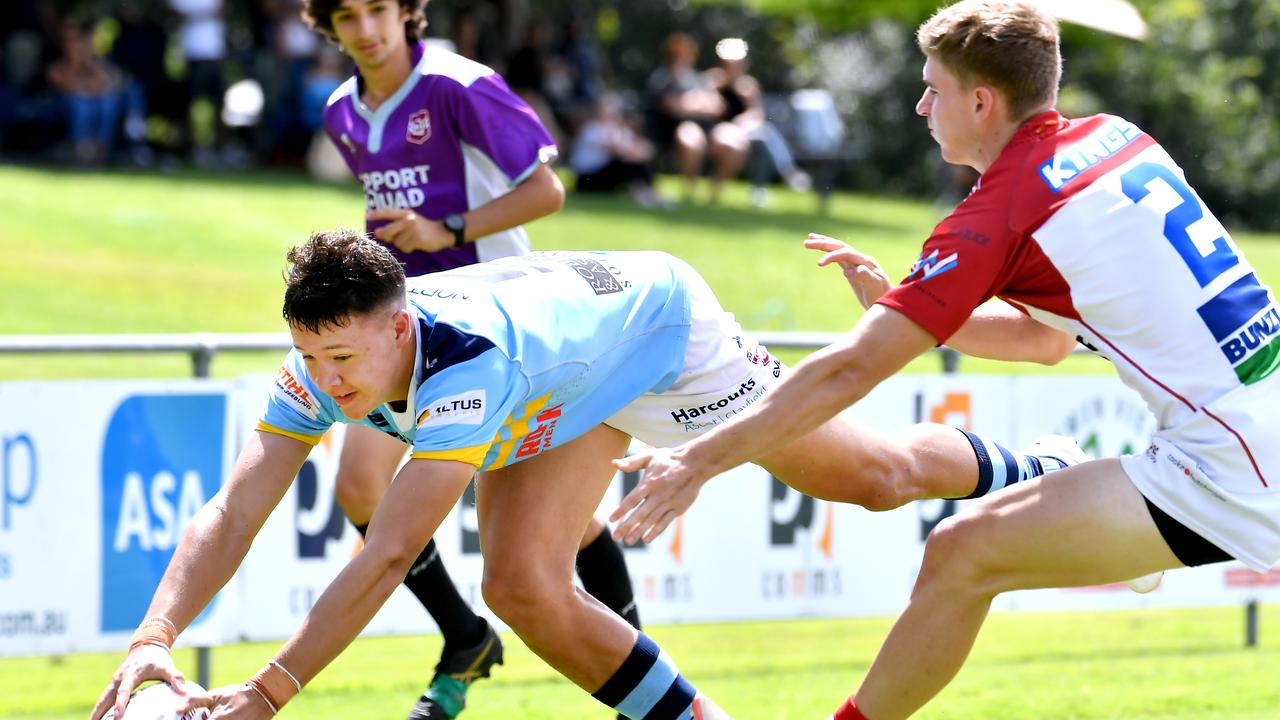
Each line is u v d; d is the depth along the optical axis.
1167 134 74.38
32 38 51.75
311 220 44.53
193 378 17.31
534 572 11.71
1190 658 19.25
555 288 11.58
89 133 51.44
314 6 14.73
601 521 14.44
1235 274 10.94
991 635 21.66
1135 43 74.12
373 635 17.64
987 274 10.73
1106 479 10.98
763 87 84.81
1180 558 10.95
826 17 75.06
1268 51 78.31
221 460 17.28
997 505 11.13
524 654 19.58
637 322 12.04
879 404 19.11
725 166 55.81
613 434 12.47
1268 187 72.62
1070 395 19.95
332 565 17.56
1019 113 11.16
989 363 30.77
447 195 15.13
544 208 15.02
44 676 18.92
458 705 14.67
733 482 18.62
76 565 16.70
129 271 37.12
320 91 54.12
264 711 9.82
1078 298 10.80
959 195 64.62
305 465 17.38
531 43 55.09
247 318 34.03
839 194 70.25
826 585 19.11
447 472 10.29
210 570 10.77
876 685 11.43
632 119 57.88
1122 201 10.73
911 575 19.45
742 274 40.03
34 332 30.53
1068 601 19.78
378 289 10.10
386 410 11.09
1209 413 10.72
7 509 16.42
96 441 16.75
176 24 57.69
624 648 11.93
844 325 35.78
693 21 84.06
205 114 61.97
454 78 14.84
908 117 78.31
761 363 12.87
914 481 12.88
